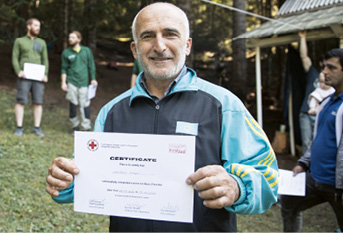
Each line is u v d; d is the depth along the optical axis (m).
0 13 8.88
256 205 1.35
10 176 4.35
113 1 10.00
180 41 1.50
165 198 1.36
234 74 10.97
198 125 1.48
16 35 10.06
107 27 12.12
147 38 1.50
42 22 11.41
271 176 1.43
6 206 3.62
